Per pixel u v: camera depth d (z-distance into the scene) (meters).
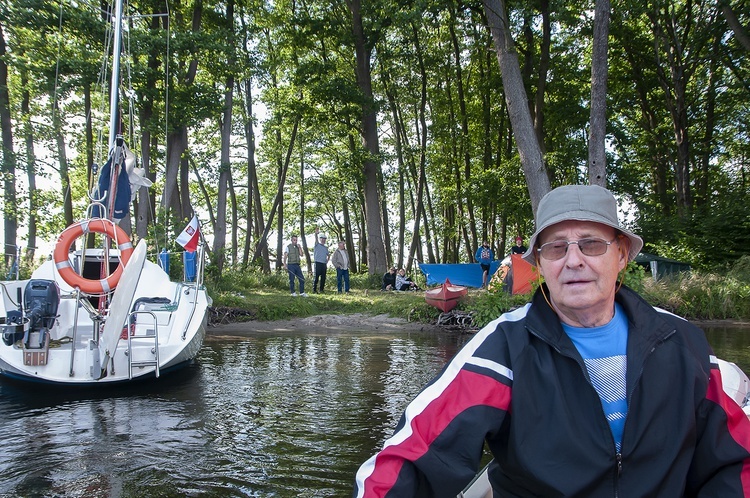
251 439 5.34
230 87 20.02
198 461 4.79
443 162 29.45
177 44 16.28
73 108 21.30
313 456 4.90
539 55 23.38
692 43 23.02
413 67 27.27
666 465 1.71
